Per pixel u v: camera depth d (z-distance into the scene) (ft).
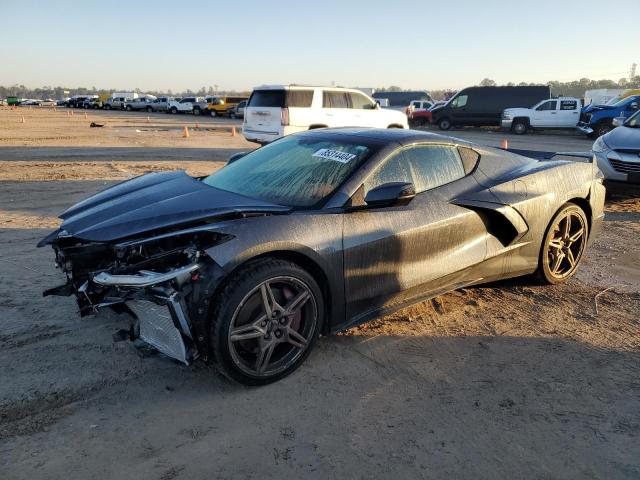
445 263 12.22
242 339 9.32
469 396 9.68
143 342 10.21
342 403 9.39
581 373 10.52
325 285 10.43
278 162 12.55
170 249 9.93
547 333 12.25
